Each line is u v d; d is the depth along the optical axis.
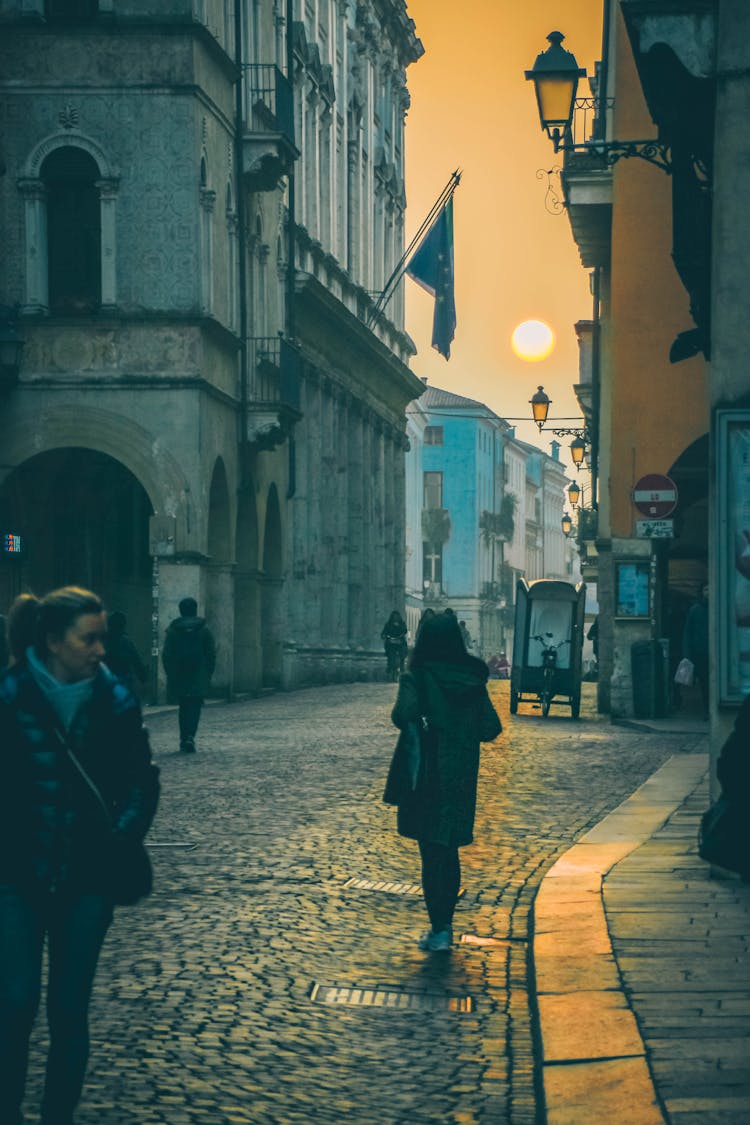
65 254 35.38
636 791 17.09
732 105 11.23
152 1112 6.64
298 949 9.91
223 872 12.62
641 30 11.31
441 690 10.03
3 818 5.98
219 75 37.34
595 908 10.24
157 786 6.21
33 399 34.94
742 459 11.11
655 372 30.12
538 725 29.33
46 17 35.22
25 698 6.04
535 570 189.75
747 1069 6.62
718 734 11.20
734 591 11.15
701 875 11.41
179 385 34.91
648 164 30.03
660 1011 7.61
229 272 38.53
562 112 17.88
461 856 13.55
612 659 32.25
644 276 30.12
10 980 5.86
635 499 27.30
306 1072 7.36
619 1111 6.14
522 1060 7.66
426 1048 7.86
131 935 10.21
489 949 10.12
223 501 38.28
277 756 22.75
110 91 34.88
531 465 189.62
